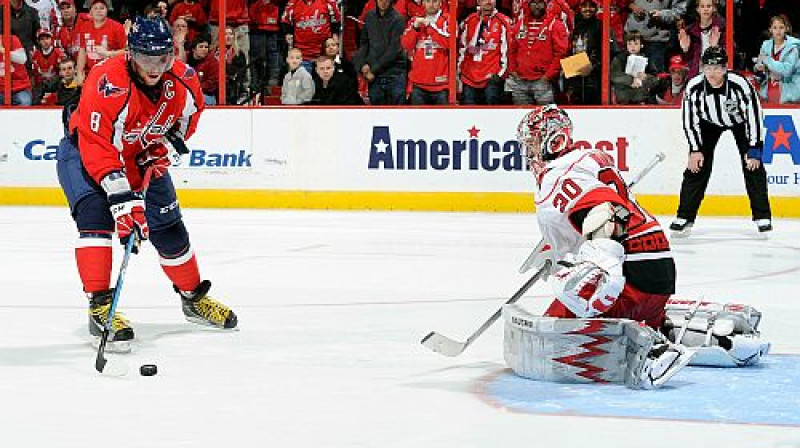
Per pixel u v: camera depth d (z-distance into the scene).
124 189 17.98
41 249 33.59
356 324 21.06
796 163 43.59
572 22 46.12
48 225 40.97
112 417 13.94
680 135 44.41
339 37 48.72
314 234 37.72
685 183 37.16
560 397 14.92
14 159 49.59
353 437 12.97
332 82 47.84
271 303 23.56
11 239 36.34
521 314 16.25
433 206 46.53
